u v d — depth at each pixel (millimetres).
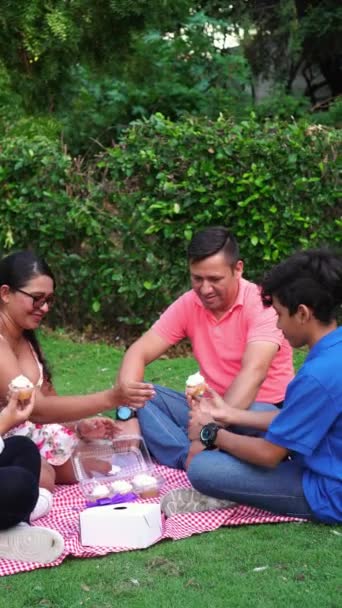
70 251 8156
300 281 3637
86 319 8367
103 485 4309
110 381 6887
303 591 3191
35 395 4125
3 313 4207
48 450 4492
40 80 6840
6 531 3549
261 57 13594
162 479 4492
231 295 4629
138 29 6738
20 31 6285
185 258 7793
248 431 4406
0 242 8281
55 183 8070
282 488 3865
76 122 12094
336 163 7508
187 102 12516
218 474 3934
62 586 3301
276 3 13453
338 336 3699
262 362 4445
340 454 3766
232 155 7520
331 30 13062
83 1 6316
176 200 7633
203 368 4836
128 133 8008
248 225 7570
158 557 3539
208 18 12820
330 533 3734
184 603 3133
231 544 3670
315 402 3637
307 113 12953
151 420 4867
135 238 7797
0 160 8133
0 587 3332
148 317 8055
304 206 7582
